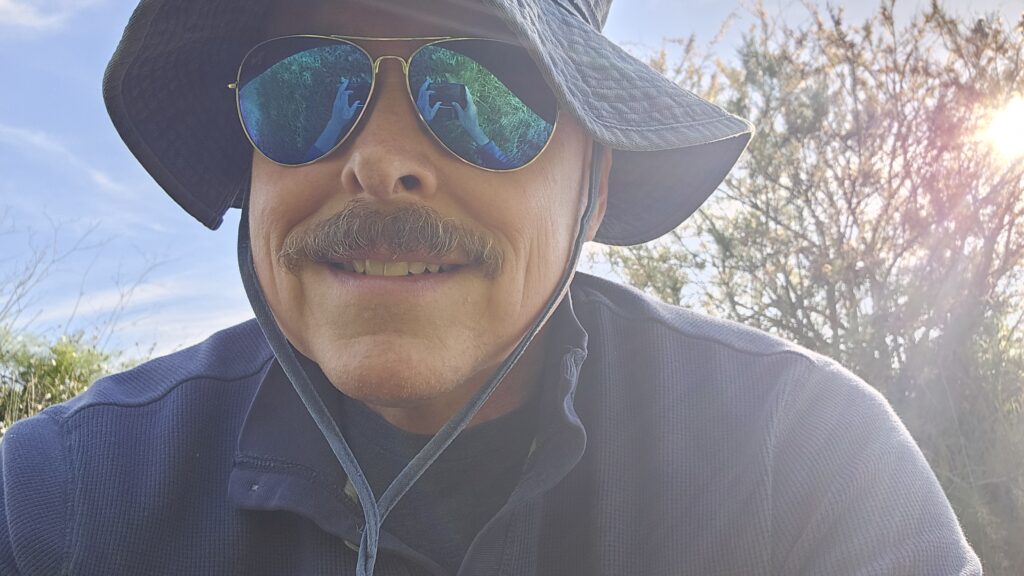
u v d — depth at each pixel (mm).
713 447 331
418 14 291
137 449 337
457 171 286
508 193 291
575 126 322
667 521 318
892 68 1124
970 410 895
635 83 320
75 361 1126
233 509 321
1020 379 902
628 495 324
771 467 323
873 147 1117
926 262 1056
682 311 400
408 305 275
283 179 292
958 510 768
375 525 267
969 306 986
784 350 363
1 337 1104
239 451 326
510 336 300
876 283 1083
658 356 358
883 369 1010
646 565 313
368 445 333
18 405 1014
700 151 374
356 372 273
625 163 392
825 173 1149
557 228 311
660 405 341
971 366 925
